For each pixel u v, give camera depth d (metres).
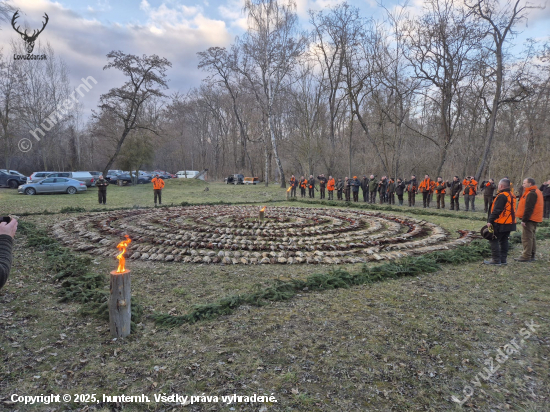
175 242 8.78
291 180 24.95
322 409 2.75
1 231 2.26
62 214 14.54
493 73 21.28
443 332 4.07
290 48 30.34
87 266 6.82
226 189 33.69
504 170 24.09
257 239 9.61
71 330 4.07
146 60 30.67
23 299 4.99
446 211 16.50
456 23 22.61
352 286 5.76
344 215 14.73
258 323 4.30
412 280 6.10
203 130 66.00
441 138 26.70
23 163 41.25
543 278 6.18
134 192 29.19
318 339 3.89
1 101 30.50
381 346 3.74
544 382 3.14
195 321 4.33
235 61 34.41
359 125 35.47
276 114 43.25
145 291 5.50
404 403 2.83
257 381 3.11
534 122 22.80
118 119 34.97
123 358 3.48
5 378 3.09
